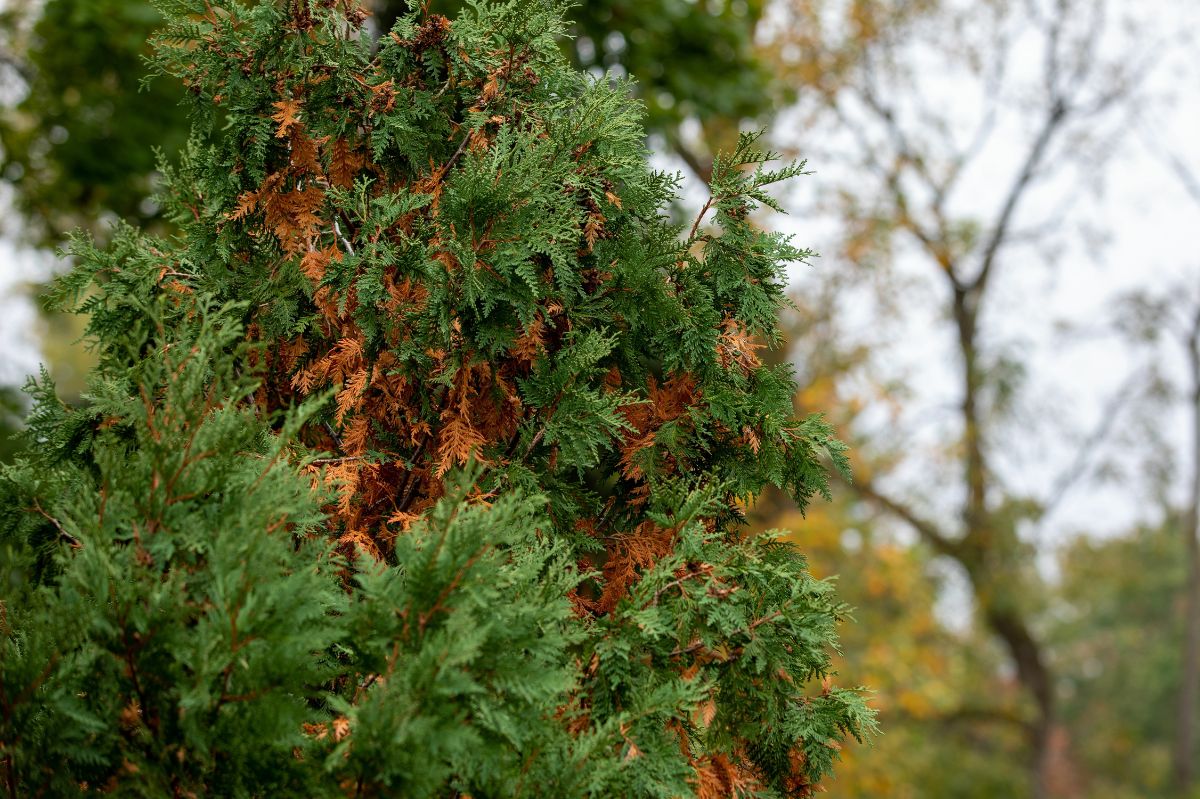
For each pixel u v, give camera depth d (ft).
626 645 6.81
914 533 55.98
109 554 5.78
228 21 7.52
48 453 7.55
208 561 5.97
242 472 6.16
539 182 7.27
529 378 8.02
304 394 7.82
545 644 6.15
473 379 7.94
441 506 5.99
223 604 5.38
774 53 52.47
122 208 28.84
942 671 53.01
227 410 6.16
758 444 8.29
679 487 7.86
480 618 6.01
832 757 7.92
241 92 7.47
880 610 50.72
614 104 7.92
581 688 6.84
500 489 7.50
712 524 8.38
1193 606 82.84
